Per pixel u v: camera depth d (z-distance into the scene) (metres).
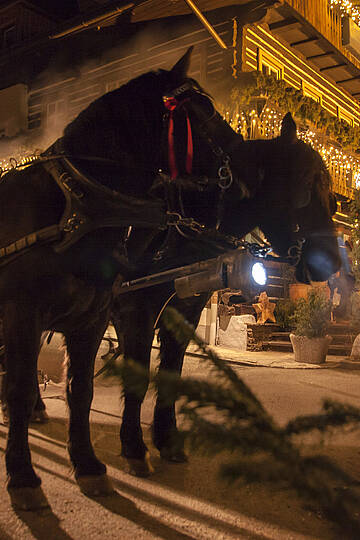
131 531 2.51
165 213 2.97
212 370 0.71
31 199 2.80
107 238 2.83
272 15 12.59
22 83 16.73
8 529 2.46
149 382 0.59
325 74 15.70
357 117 17.50
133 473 3.31
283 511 2.80
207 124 3.18
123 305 3.50
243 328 10.70
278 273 13.00
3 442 3.83
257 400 0.68
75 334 3.03
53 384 6.28
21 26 16.64
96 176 2.82
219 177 3.21
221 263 3.28
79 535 2.44
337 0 13.77
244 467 0.56
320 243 3.57
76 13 17.59
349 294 12.26
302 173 3.45
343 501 0.57
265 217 3.54
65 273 2.73
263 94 11.64
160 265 3.53
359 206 11.39
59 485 3.07
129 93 3.04
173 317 0.75
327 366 8.76
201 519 2.68
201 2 12.55
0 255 2.74
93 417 4.82
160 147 3.02
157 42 13.67
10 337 2.71
